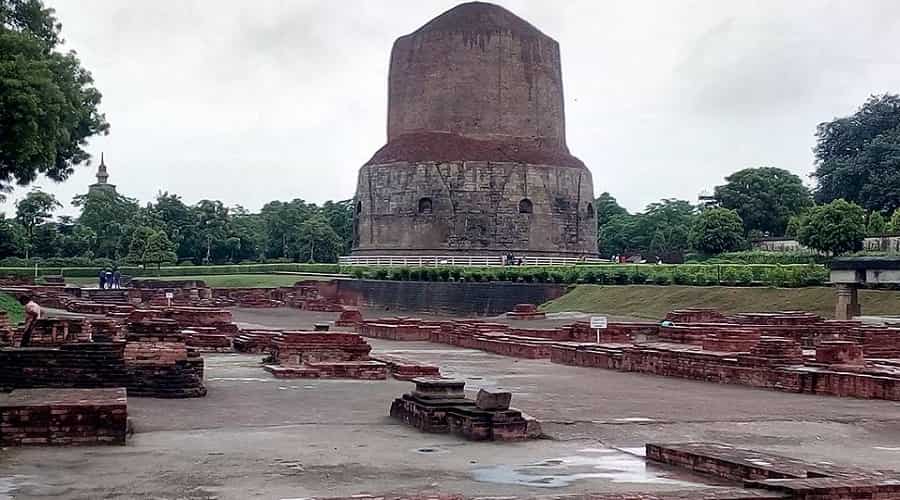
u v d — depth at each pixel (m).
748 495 10.05
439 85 86.38
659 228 126.75
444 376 27.45
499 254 81.69
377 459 13.75
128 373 20.25
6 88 35.84
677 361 27.89
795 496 10.16
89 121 52.12
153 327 20.84
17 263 97.62
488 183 82.44
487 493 11.35
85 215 120.19
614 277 61.34
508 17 88.56
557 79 90.25
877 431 17.41
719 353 27.69
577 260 84.44
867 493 10.41
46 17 47.12
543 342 36.22
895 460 14.33
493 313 65.38
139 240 99.69
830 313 46.06
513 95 86.56
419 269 72.19
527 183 83.25
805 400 22.14
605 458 14.04
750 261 73.75
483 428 15.65
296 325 51.47
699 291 53.75
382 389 23.19
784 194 103.88
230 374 26.06
